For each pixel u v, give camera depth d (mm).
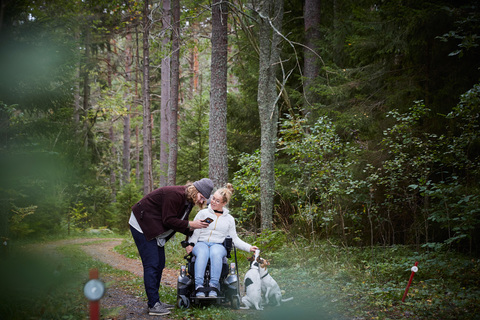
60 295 3951
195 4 14195
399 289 5617
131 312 4684
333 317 4629
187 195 4918
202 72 29844
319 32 13625
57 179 4234
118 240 19516
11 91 7559
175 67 15219
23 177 3580
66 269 3887
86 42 21422
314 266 7461
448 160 7543
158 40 16125
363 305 5051
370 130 10172
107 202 27422
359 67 10953
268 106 10930
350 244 9156
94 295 2754
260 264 5340
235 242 5379
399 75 10406
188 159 19391
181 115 25750
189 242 5148
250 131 16250
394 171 8453
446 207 6879
